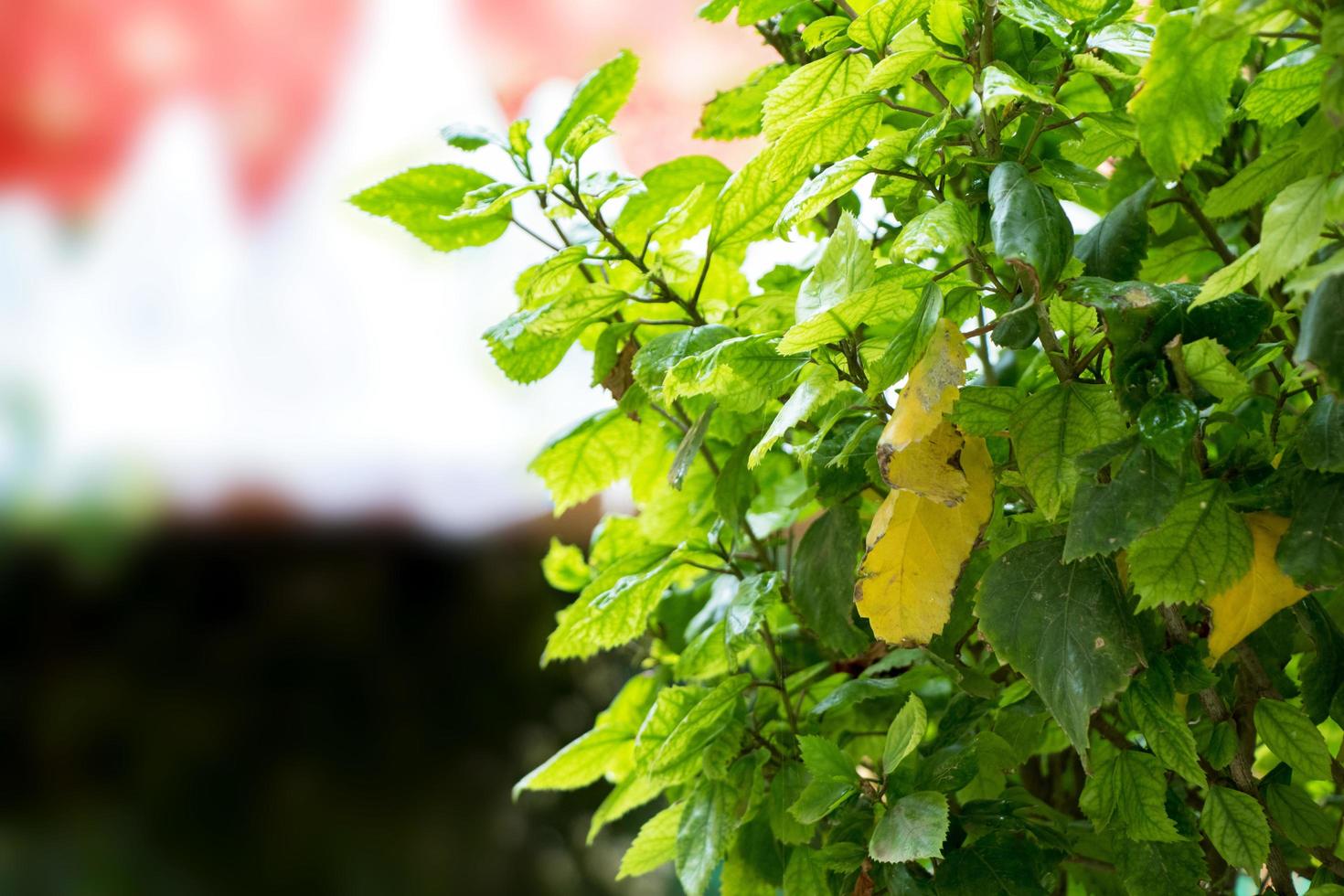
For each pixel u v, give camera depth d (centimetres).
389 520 376
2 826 361
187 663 372
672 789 174
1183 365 148
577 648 169
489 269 384
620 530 178
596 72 163
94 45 333
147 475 385
